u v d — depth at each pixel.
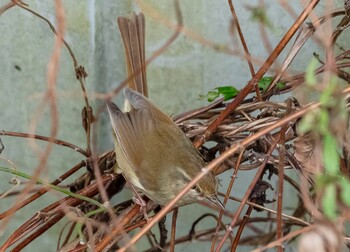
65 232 8.97
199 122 7.26
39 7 8.31
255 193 6.48
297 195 7.88
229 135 6.54
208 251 9.07
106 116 8.59
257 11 6.24
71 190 7.27
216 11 8.16
